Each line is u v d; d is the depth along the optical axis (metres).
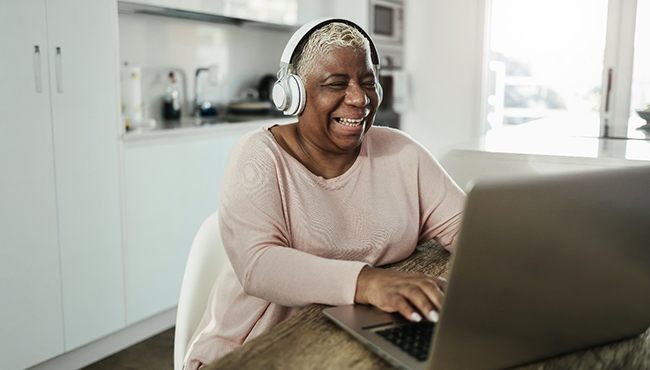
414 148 1.37
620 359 0.80
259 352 0.79
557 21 3.98
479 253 0.64
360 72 1.19
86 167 2.49
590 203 0.70
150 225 2.83
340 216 1.23
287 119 3.72
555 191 0.67
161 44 3.43
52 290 2.41
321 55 1.17
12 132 2.21
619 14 3.75
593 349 0.83
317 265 1.01
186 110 3.63
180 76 3.58
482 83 4.20
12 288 2.27
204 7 3.13
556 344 0.78
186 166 3.00
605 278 0.76
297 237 1.18
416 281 0.91
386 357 0.76
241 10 3.38
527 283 0.69
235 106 3.80
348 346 0.81
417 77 4.42
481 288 0.67
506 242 0.65
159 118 3.46
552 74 4.07
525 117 4.21
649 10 3.66
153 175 2.82
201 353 1.14
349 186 1.26
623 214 0.74
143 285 2.82
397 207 1.29
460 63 4.25
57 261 2.42
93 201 2.54
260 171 1.16
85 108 2.47
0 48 2.15
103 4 2.52
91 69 2.48
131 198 2.71
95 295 2.59
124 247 2.70
